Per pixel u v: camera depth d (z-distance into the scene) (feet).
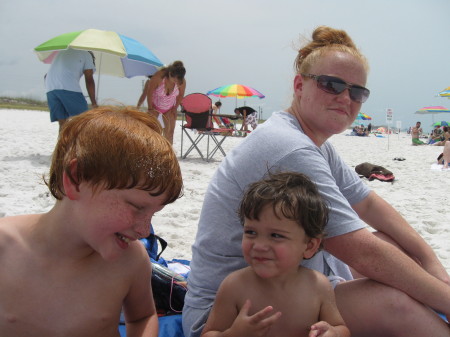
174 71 27.63
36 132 46.60
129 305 5.54
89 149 4.20
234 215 6.75
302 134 6.83
